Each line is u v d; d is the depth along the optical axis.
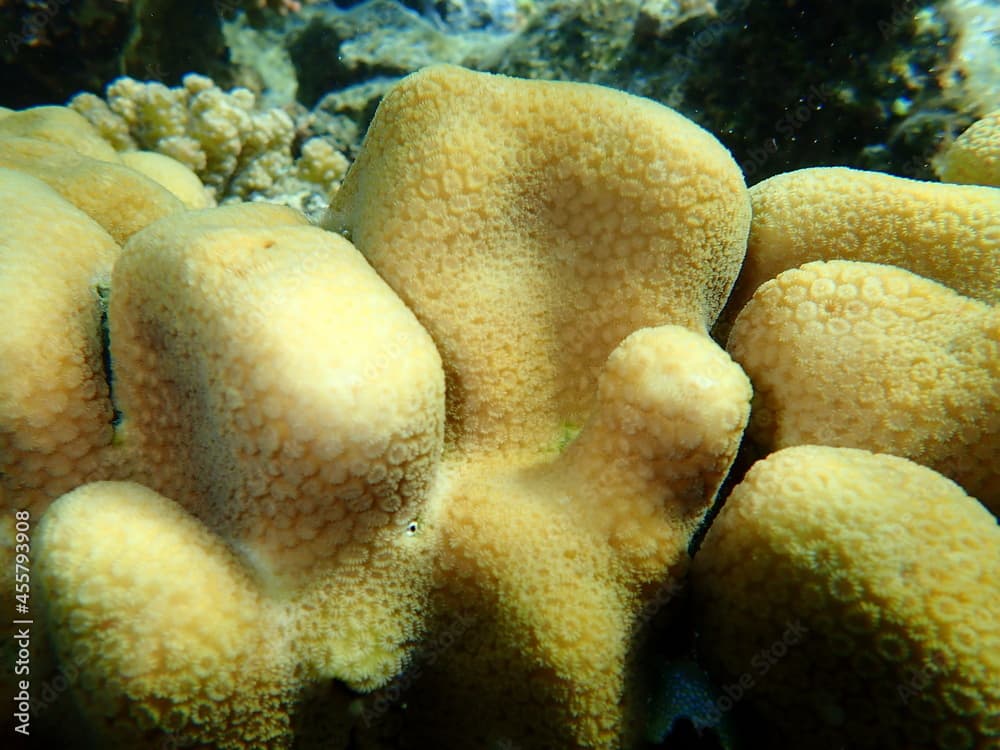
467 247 0.14
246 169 0.48
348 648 0.13
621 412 0.13
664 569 0.13
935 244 0.16
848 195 0.17
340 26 0.64
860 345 0.15
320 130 0.61
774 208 0.18
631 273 0.15
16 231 0.13
